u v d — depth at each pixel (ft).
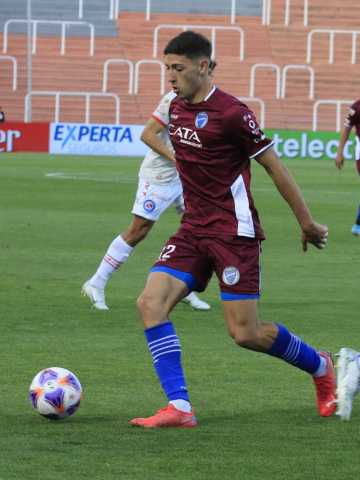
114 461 35.58
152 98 264.11
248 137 39.83
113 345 56.54
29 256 91.45
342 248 100.22
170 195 66.18
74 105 261.85
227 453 36.76
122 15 279.49
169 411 40.34
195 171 40.88
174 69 39.83
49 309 67.05
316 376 42.47
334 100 265.95
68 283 77.66
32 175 177.78
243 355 54.80
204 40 39.99
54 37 271.90
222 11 282.97
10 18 274.16
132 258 92.27
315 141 236.63
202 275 41.73
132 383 47.96
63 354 53.98
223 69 270.46
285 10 283.38
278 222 121.19
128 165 205.36
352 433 39.78
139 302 41.34
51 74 265.95
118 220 120.26
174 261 41.50
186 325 63.31
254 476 34.17
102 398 44.98
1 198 142.20
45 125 234.99
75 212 127.85
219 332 61.21
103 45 272.51
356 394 41.83
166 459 35.91
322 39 279.69
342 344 57.62
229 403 44.57
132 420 40.63
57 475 33.94
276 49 276.41
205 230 41.01
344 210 136.05
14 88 261.65
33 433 39.06
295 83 270.46
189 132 40.42
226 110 39.78
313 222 40.65
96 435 38.91
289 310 68.13
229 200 40.73
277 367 52.08
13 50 269.03
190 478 33.86
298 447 37.70
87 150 235.61
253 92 263.08
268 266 88.22
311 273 84.84
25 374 49.24
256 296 41.01
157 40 275.80
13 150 234.38
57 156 225.56
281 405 44.37
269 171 40.34
